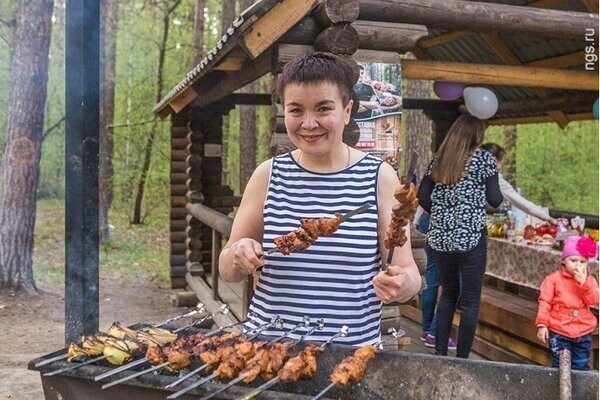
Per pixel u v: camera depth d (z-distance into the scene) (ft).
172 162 32.30
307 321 7.52
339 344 7.60
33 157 30.73
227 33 13.97
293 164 7.82
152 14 75.31
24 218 30.55
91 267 9.44
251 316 7.95
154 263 43.55
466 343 16.66
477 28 15.72
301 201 7.66
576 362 15.62
